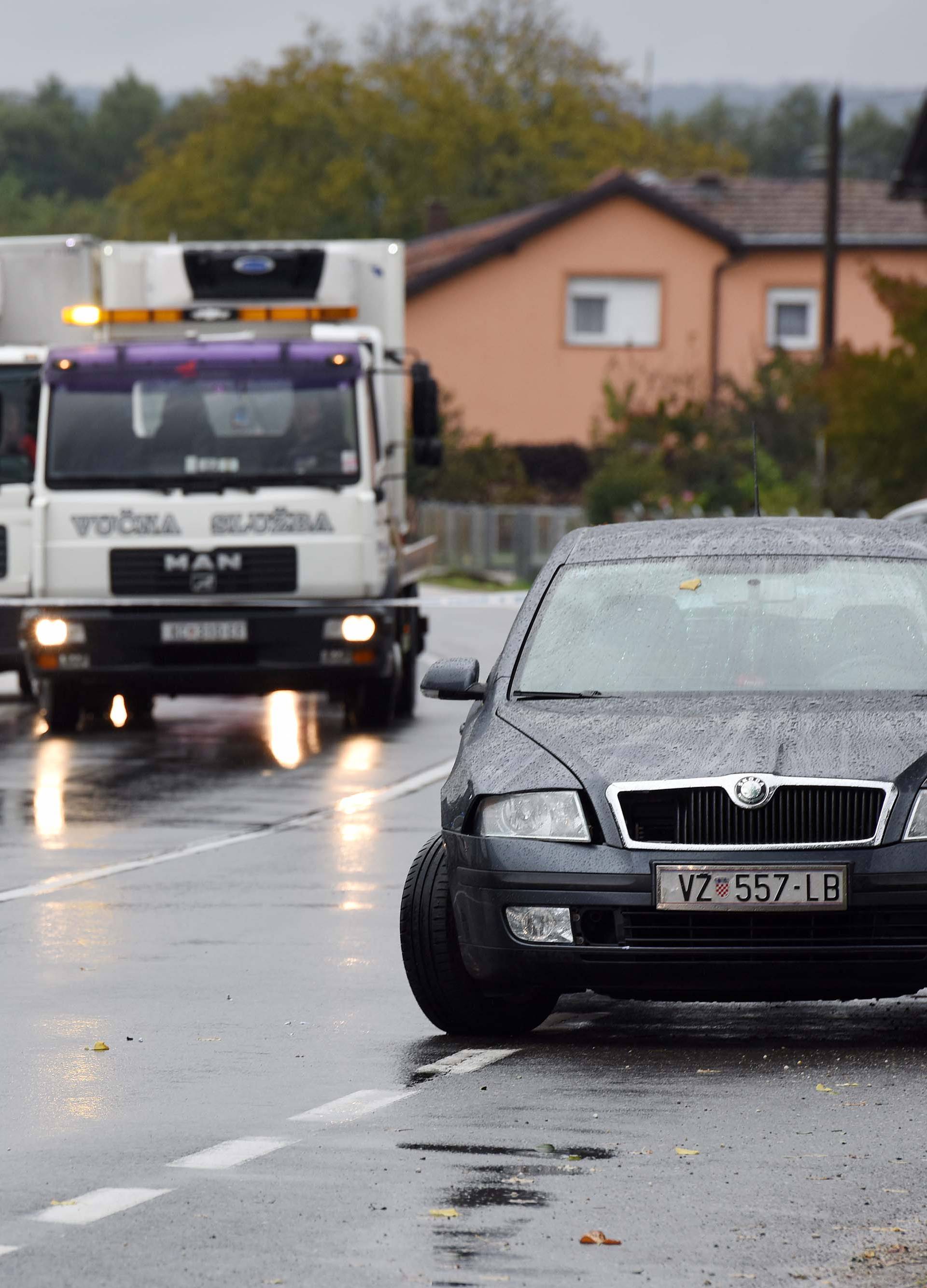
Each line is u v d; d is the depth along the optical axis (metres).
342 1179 21.53
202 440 67.25
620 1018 29.97
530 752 27.78
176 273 73.56
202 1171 21.89
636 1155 22.31
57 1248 19.38
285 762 62.31
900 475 116.19
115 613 67.00
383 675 67.81
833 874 26.08
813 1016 29.88
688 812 26.52
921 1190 20.98
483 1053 27.53
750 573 30.95
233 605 67.06
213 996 31.09
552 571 31.78
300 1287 18.27
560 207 199.38
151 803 53.19
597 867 26.56
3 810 52.03
